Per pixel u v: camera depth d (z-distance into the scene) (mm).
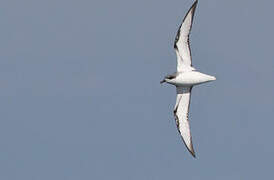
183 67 40812
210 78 40438
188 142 42219
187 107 42125
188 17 39844
